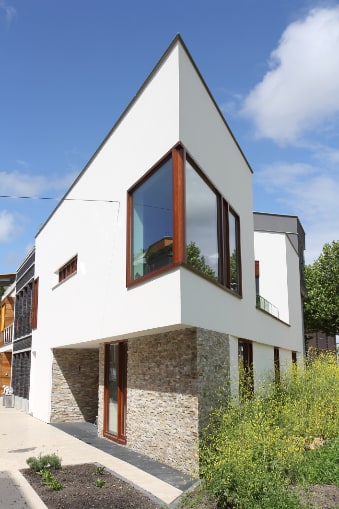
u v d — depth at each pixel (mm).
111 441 11195
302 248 23797
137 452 9688
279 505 5477
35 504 6273
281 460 6484
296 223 22188
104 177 11000
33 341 18109
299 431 8570
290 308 17766
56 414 14930
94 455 9461
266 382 12344
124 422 10805
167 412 8688
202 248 8727
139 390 9828
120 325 9500
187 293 7688
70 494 6695
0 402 24219
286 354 16859
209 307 8672
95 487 7051
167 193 8125
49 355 15391
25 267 21938
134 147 9461
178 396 8391
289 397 10289
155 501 6391
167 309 7762
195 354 8070
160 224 8281
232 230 10992
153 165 8617
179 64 8211
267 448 6625
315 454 7660
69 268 14102
